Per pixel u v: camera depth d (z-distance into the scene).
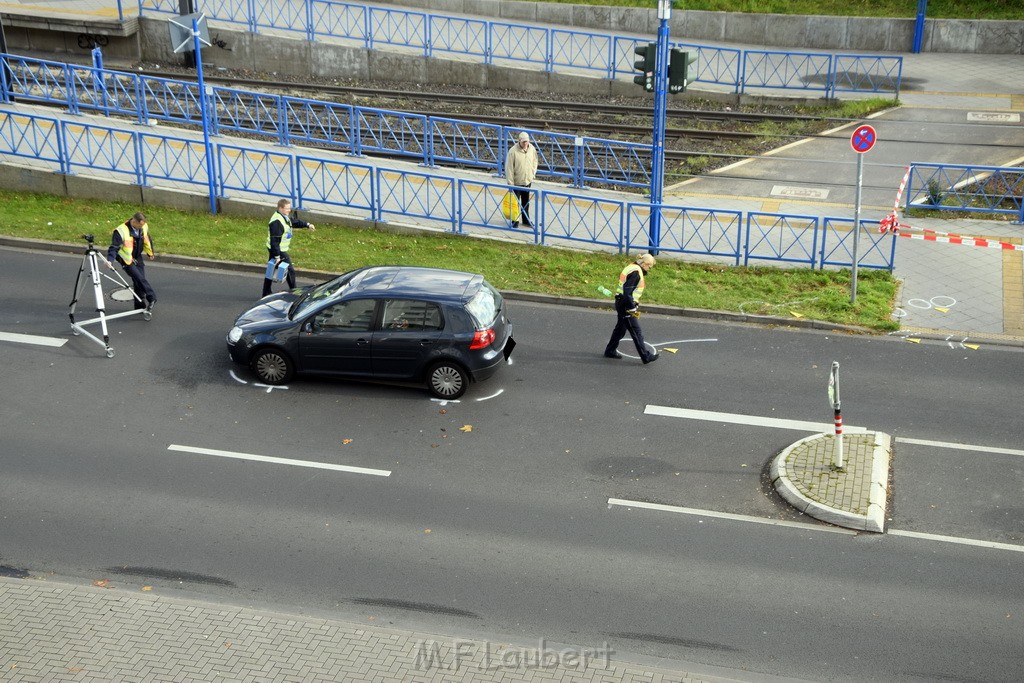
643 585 13.62
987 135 32.34
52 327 20.70
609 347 19.98
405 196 27.73
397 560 14.09
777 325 21.77
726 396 18.66
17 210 26.58
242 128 31.77
